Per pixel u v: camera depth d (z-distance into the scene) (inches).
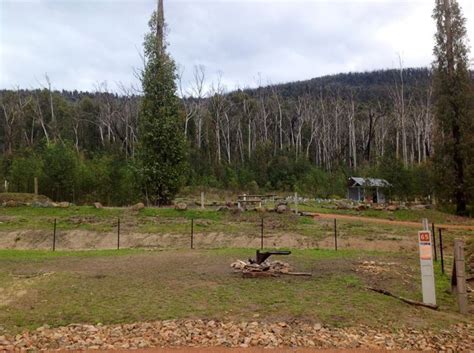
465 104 1112.8
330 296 331.9
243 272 392.5
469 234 743.1
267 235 711.7
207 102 2751.0
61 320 285.3
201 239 708.7
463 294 311.0
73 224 795.4
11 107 2568.9
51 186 1163.3
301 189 1708.9
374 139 3024.1
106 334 260.2
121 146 2266.2
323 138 2854.3
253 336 253.6
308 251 561.6
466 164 1100.5
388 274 408.2
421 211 1019.9
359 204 1103.6
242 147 2758.4
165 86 1008.2
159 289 352.5
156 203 991.6
